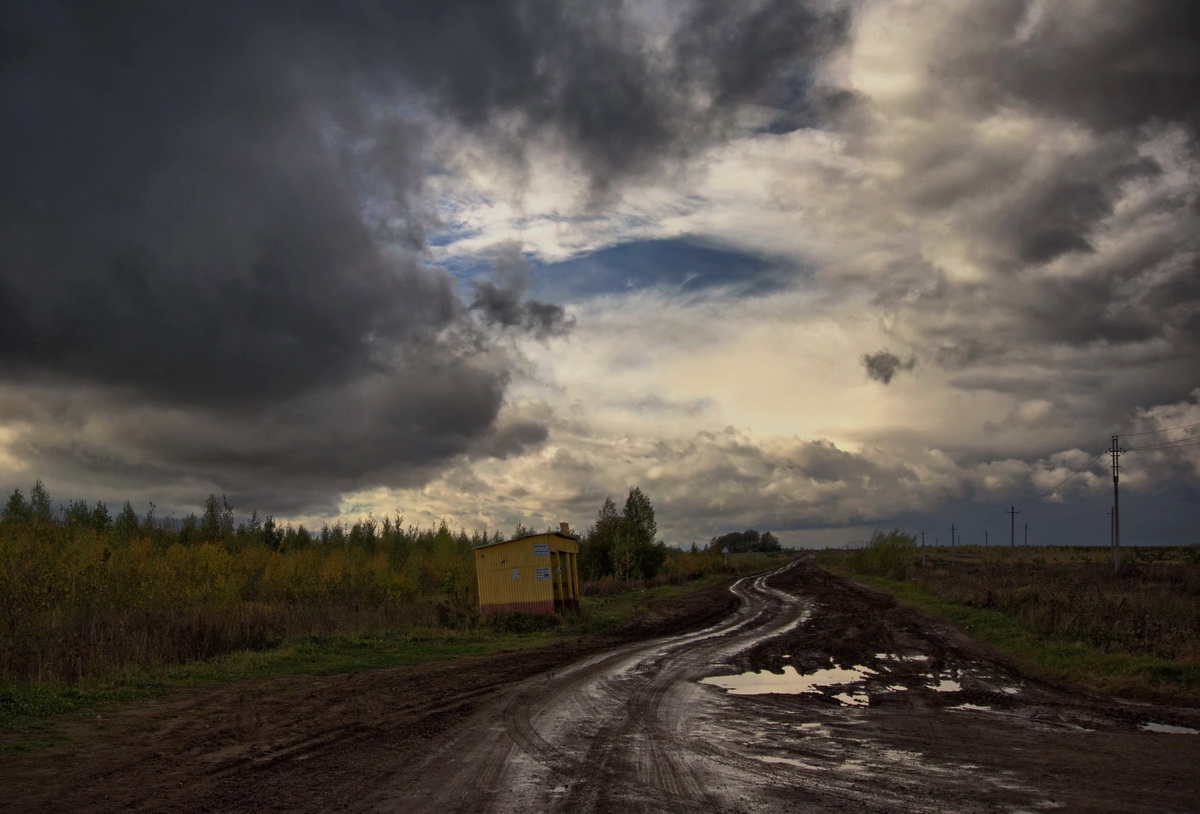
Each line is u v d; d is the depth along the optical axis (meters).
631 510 61.31
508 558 31.44
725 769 9.45
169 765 9.42
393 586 33.28
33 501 39.03
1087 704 14.25
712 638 26.38
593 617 32.03
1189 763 9.68
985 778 9.00
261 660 18.59
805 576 73.19
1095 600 27.42
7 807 7.68
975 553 142.75
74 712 12.55
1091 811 7.68
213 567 29.05
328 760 9.77
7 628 18.88
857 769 9.45
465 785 8.66
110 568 24.91
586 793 8.38
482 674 17.67
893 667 19.34
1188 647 18.45
